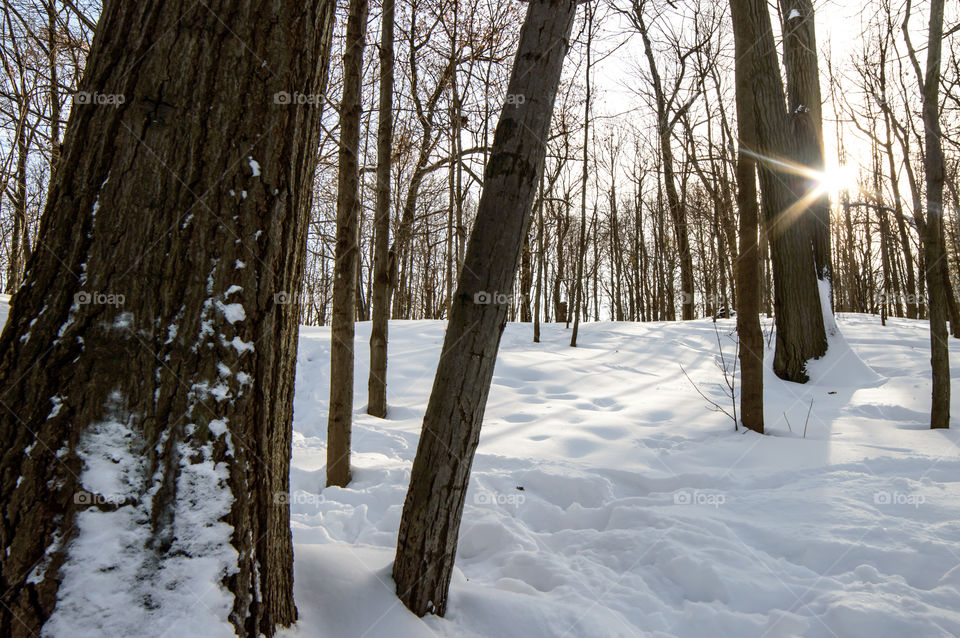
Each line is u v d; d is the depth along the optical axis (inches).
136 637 53.7
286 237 69.9
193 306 61.7
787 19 361.4
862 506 130.6
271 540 68.1
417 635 76.0
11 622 51.9
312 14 70.9
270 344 68.1
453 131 416.2
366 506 146.3
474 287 82.0
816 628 90.0
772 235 334.6
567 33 81.8
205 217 62.5
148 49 61.6
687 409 256.7
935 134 200.8
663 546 115.8
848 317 583.5
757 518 131.0
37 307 58.6
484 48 382.6
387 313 259.9
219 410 62.5
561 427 225.8
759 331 214.1
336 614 78.5
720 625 92.5
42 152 405.7
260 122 65.7
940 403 201.3
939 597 93.4
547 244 722.2
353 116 179.8
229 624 59.2
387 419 255.9
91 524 55.5
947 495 132.6
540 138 81.2
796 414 238.5
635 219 1137.4
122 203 59.8
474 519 136.9
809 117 340.8
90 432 56.9
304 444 223.1
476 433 85.0
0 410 56.0
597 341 494.3
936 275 202.4
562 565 111.8
